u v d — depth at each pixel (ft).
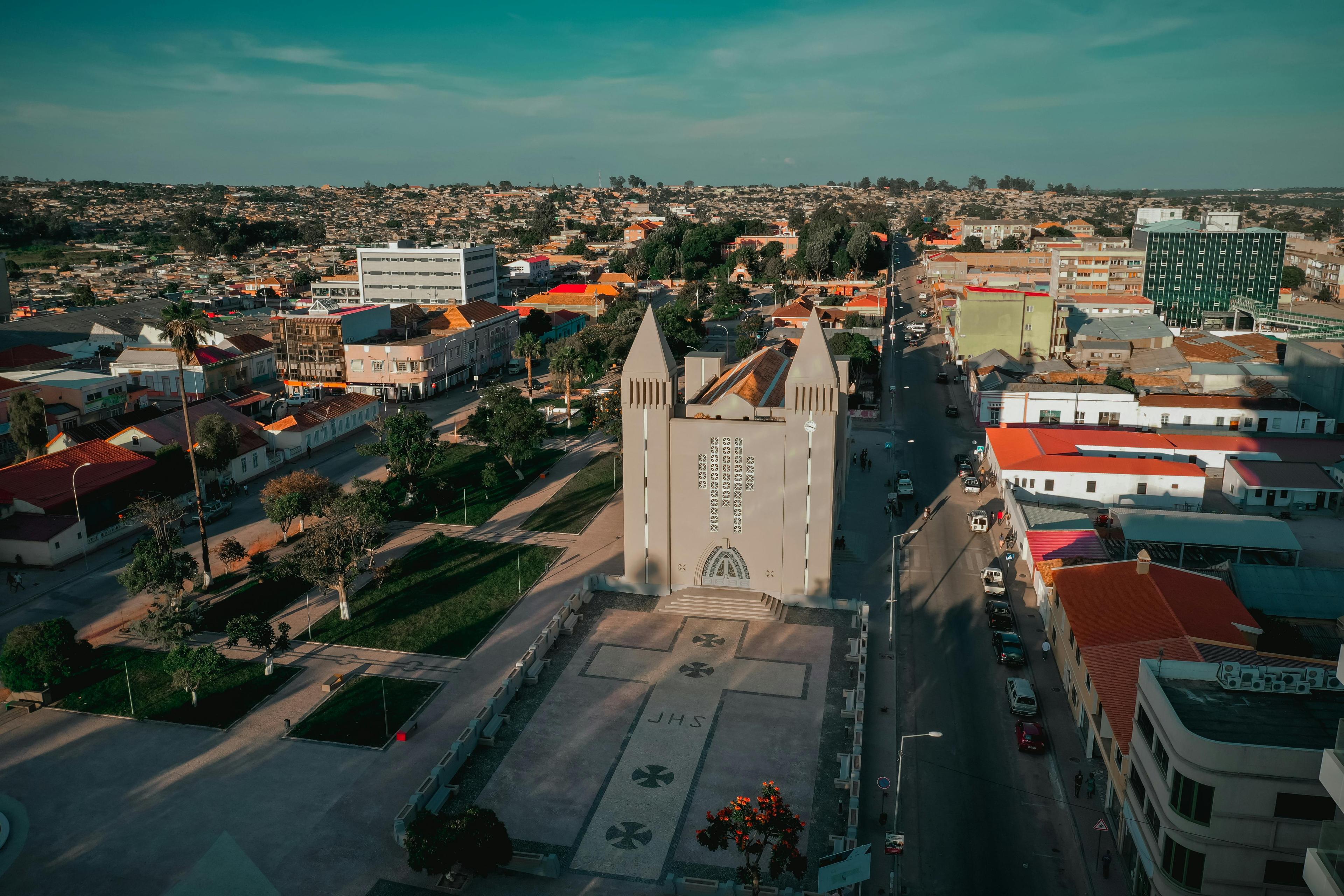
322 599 295.89
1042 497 372.17
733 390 288.30
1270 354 561.84
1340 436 440.45
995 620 273.95
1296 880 147.23
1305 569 272.72
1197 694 165.37
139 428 399.65
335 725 226.17
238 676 249.75
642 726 224.53
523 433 401.08
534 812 193.67
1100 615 232.12
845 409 347.36
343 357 565.53
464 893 171.83
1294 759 142.72
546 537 347.77
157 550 266.77
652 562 294.25
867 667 251.80
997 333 613.11
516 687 239.30
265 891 148.56
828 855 169.99
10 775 206.90
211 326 607.37
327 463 444.14
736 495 283.59
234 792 200.95
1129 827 174.81
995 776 205.98
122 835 186.70
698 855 181.57
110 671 252.83
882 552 333.21
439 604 291.99
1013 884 173.68
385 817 193.26
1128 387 512.22
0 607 289.53
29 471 346.95
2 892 170.60
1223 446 408.87
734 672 248.93
